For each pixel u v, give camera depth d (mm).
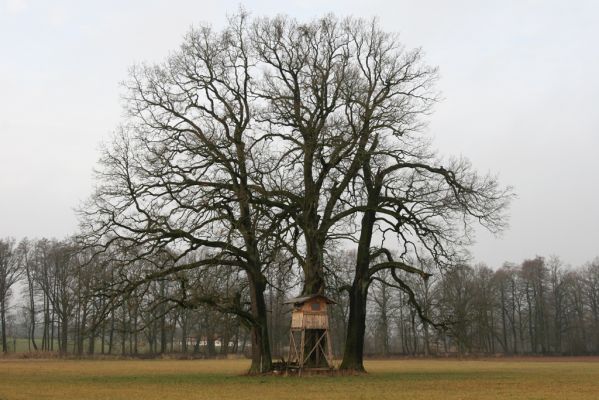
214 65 35531
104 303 32438
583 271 111062
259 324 35375
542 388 30422
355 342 36844
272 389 27578
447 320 37906
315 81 35500
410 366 62875
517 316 116938
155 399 23891
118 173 32594
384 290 92875
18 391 28359
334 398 23812
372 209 35875
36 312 94750
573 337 107625
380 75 36688
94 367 58812
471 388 29781
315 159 35312
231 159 33938
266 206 34531
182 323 93250
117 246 32250
